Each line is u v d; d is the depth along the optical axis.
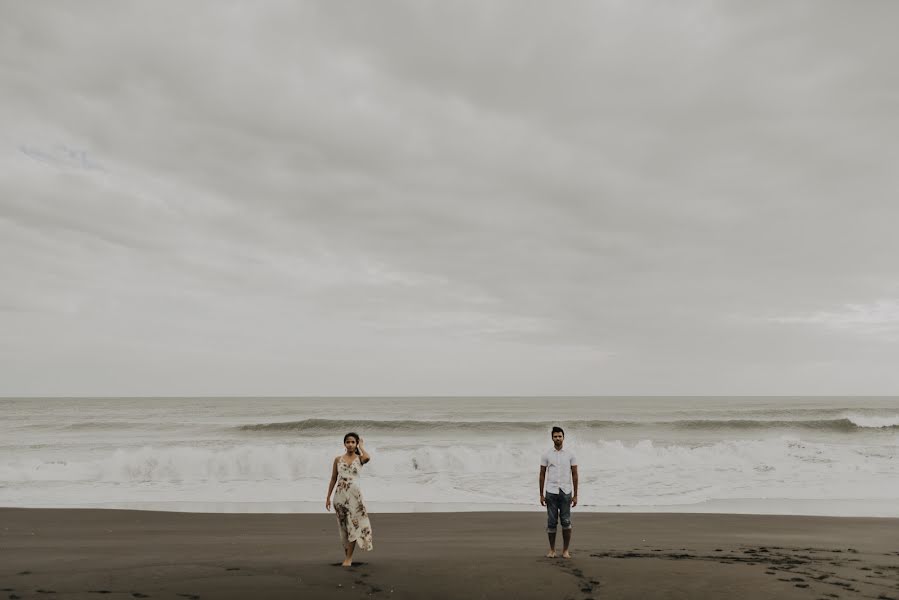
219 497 14.48
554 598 5.61
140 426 38.41
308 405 92.31
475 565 6.93
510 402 117.38
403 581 6.15
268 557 7.57
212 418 52.09
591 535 9.73
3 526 10.50
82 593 5.60
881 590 5.91
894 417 48.47
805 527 10.55
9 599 5.38
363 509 6.82
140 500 14.09
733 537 9.52
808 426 35.22
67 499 14.18
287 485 16.11
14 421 45.59
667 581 6.21
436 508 13.24
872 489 15.44
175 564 6.99
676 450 21.27
